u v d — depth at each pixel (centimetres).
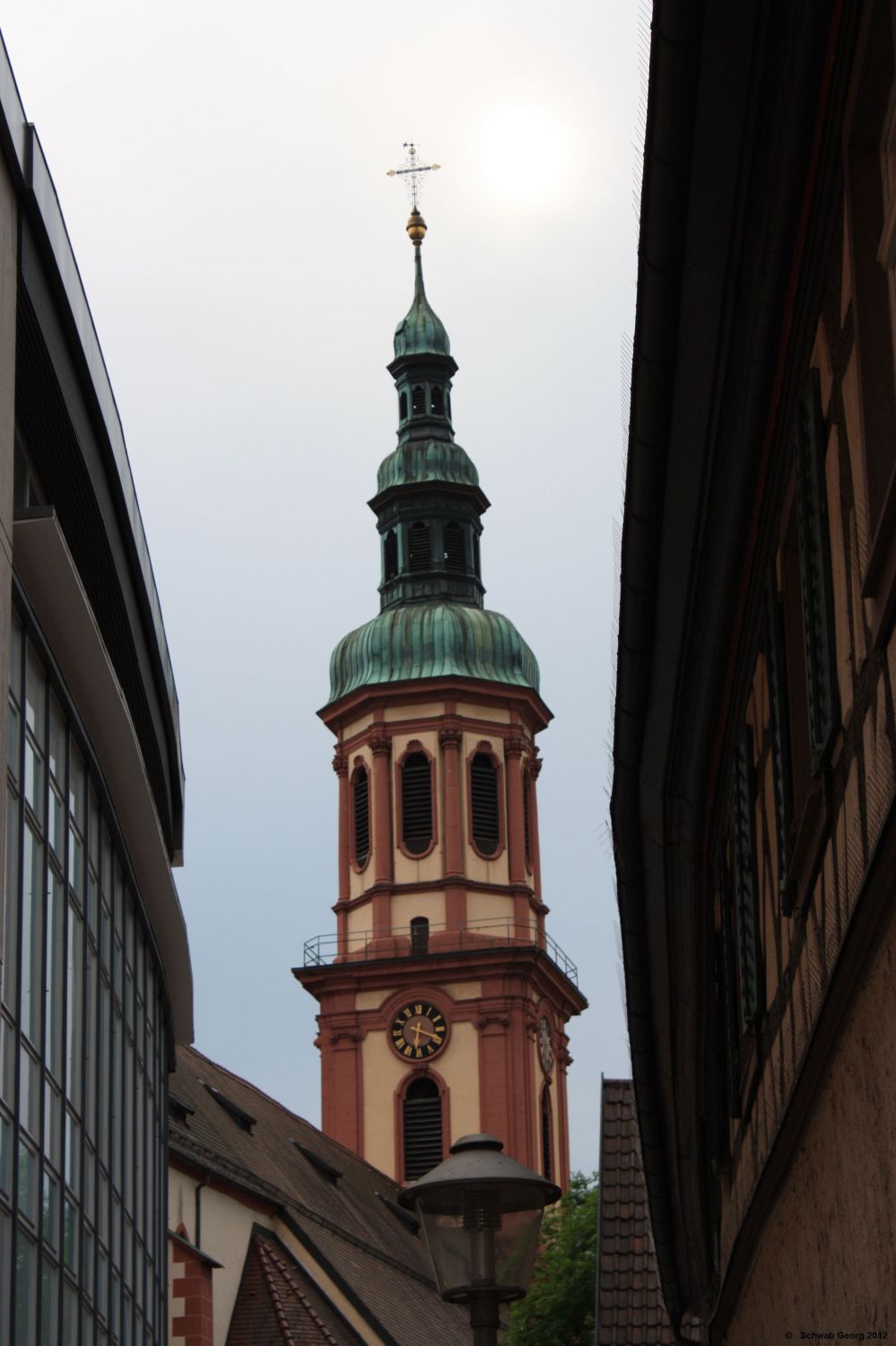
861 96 976
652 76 1045
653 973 2034
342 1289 6156
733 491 1326
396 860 8950
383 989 8731
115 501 2806
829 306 1084
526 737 9250
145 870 3086
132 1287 3014
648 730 1664
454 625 9212
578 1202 6569
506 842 9025
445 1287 1605
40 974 2256
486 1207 1605
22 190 2114
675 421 1285
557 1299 5925
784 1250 1469
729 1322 2052
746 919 1538
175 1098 5997
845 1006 1104
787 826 1291
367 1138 8600
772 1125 1471
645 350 1230
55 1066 2344
